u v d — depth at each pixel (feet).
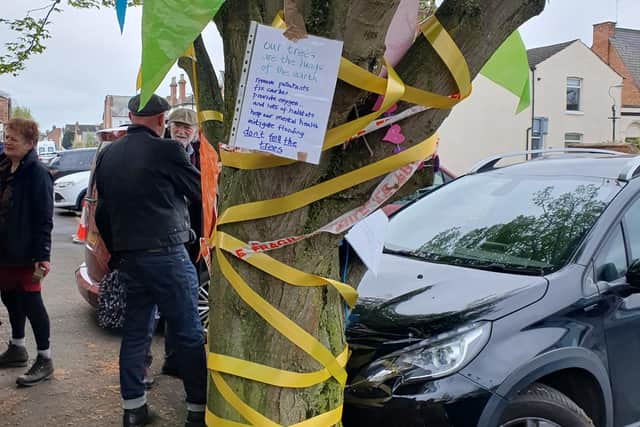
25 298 14.42
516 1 5.88
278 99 5.60
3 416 12.85
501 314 9.27
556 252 10.65
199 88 7.55
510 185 13.32
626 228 11.11
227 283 6.66
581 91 100.48
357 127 5.92
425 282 10.68
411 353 9.04
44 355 14.70
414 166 6.36
